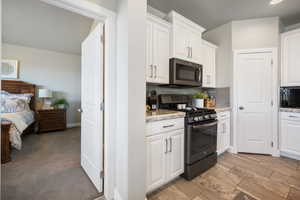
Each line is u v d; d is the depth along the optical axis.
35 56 4.41
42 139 3.68
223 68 3.14
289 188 1.81
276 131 2.75
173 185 1.88
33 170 2.21
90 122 1.97
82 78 2.28
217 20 2.93
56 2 1.33
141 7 1.48
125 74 1.43
